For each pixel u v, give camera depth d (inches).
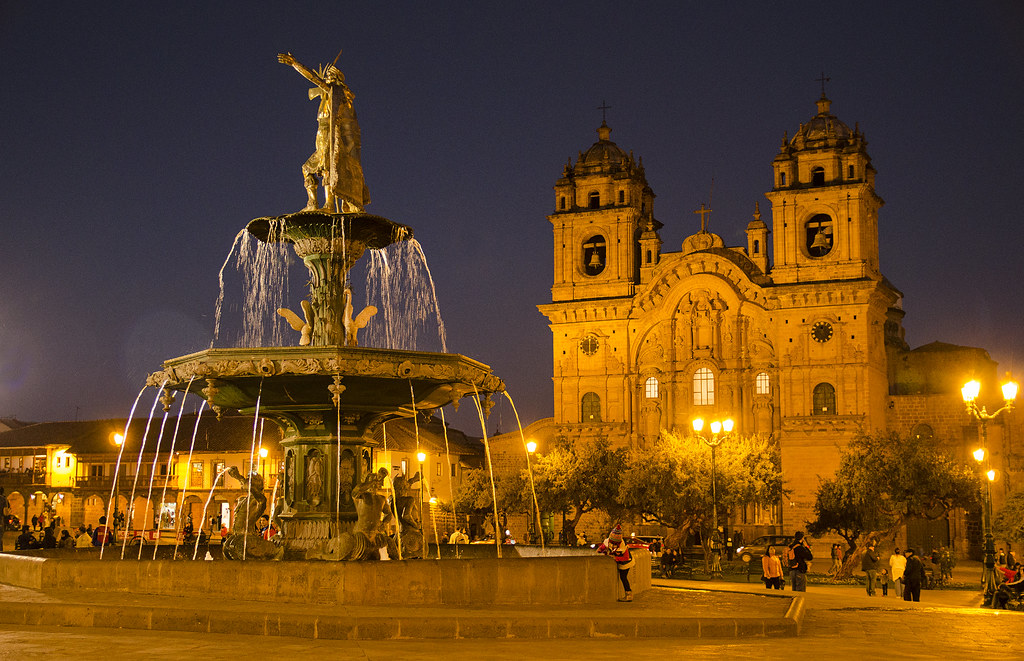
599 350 3403.1
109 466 3597.4
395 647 606.5
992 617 939.3
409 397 883.4
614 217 3442.4
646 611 768.9
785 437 3090.6
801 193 3174.2
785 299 3147.1
